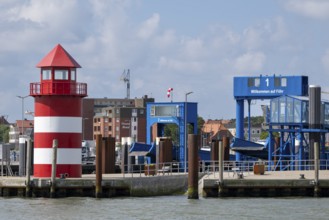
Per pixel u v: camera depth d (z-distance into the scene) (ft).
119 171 469.16
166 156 464.65
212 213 312.29
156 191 379.14
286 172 400.67
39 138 377.09
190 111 517.14
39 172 376.89
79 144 380.17
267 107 479.82
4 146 425.69
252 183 361.51
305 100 447.01
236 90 516.73
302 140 442.91
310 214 309.83
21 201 349.41
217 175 386.93
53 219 300.81
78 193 363.56
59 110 376.27
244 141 480.64
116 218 302.04
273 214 309.42
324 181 361.92
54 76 376.27
